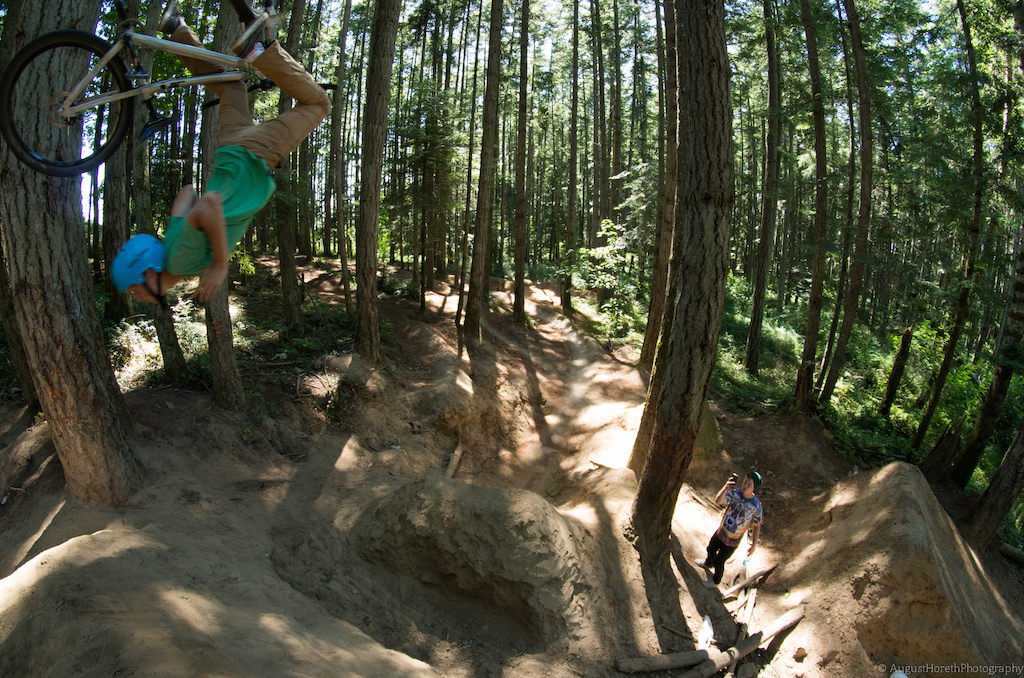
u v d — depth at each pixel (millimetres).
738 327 26938
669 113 16906
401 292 23859
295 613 6410
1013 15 14312
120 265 2332
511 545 7781
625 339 22891
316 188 41188
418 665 6238
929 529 9359
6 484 8680
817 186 15859
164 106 16203
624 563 8734
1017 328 13641
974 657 8273
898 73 16125
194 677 4461
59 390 7477
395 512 8469
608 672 7172
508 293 29047
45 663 4617
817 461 13609
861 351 24141
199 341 12852
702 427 13273
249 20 2891
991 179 13844
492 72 19266
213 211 2289
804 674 8117
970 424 17703
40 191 7055
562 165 48781
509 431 15234
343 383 13234
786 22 16625
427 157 21078
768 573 10070
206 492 8812
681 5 8352
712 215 7980
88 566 5645
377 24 14125
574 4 27047
